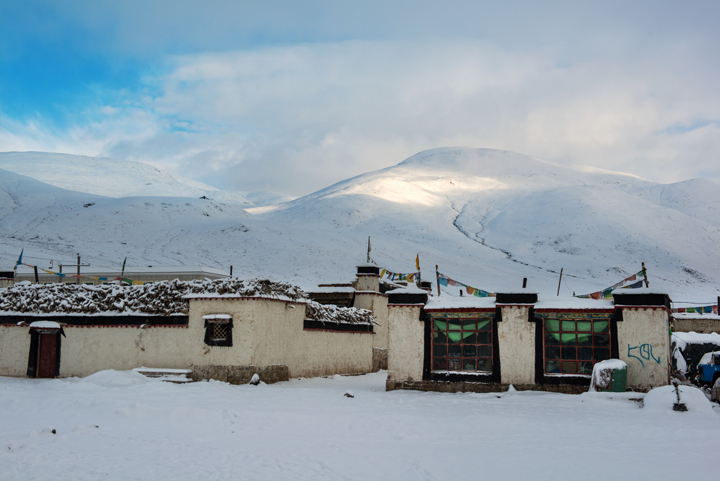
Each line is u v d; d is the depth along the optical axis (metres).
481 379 18.33
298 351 22.67
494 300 19.33
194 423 12.41
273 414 13.38
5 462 9.02
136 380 19.08
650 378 16.81
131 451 9.82
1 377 21.30
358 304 29.61
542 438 11.12
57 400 14.82
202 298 20.47
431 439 11.04
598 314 17.61
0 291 22.81
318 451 9.93
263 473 8.51
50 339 21.53
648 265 114.25
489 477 8.28
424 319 19.19
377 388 20.36
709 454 9.63
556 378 17.72
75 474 8.39
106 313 21.31
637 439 10.96
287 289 22.20
